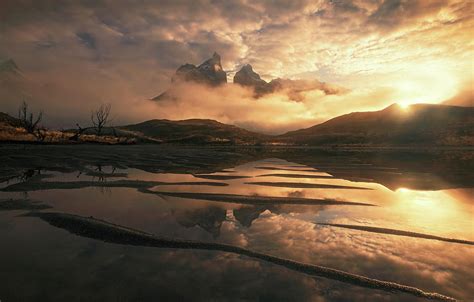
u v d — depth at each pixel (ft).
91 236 26.08
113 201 40.52
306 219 33.40
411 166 104.17
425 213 36.70
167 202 40.55
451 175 77.05
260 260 21.98
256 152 218.18
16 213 32.78
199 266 20.80
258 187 53.93
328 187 55.57
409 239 27.04
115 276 19.11
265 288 18.12
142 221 31.35
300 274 19.98
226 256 22.58
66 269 19.92
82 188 49.52
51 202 38.73
